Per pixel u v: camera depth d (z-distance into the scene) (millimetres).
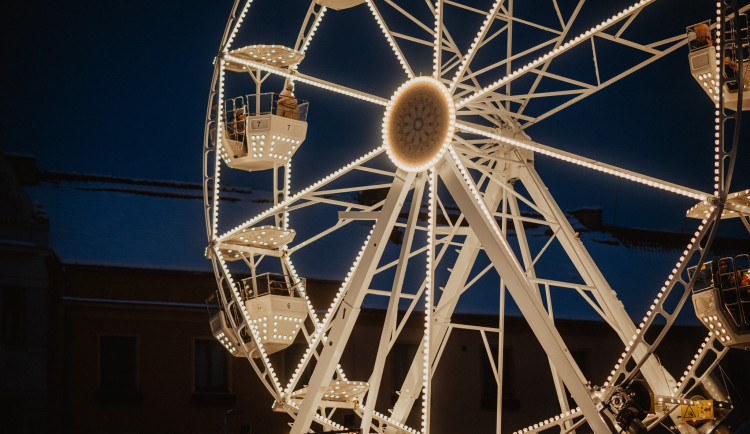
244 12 28938
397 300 25594
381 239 26047
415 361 28969
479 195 24844
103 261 36125
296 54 29078
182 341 36312
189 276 36844
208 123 29109
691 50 24594
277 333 28406
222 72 28875
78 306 35312
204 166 29000
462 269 28094
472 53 25562
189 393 36062
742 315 23078
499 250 24312
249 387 37031
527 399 40562
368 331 38844
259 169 29969
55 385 34656
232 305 29188
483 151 27641
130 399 35312
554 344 23641
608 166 23906
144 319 36031
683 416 24297
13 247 34875
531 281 26344
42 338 34781
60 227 37031
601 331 42312
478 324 40500
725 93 24297
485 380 40312
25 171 38969
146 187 40938
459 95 26172
